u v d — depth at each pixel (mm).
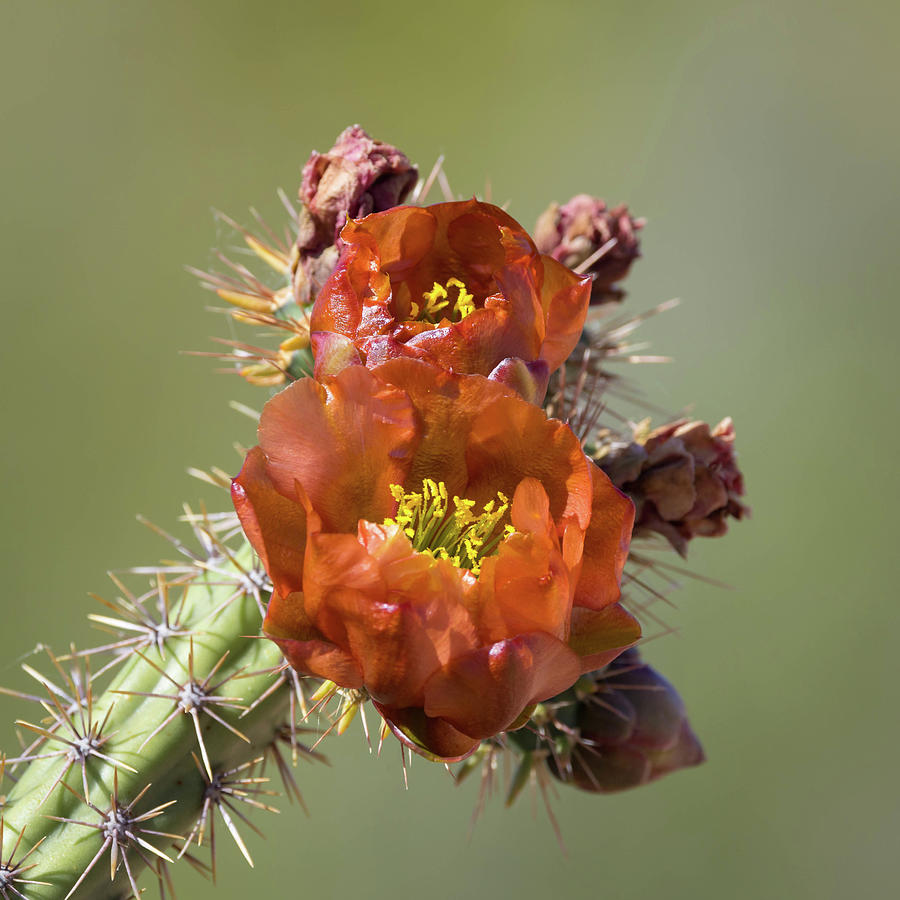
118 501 972
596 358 672
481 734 605
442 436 615
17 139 998
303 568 608
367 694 618
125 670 647
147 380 997
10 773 651
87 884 642
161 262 1016
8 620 928
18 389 970
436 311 626
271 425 610
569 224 667
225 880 881
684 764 661
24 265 986
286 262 656
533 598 605
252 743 645
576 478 612
